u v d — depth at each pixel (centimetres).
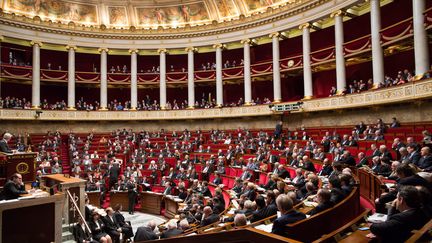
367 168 1040
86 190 1684
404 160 988
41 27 2717
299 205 711
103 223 1105
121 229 1155
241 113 2661
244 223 559
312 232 455
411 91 1547
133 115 2928
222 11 2881
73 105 2842
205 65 3186
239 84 3114
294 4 2388
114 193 1733
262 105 2545
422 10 1573
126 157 2244
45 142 2308
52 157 2067
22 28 2656
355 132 1641
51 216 809
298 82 2794
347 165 1129
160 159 2097
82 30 2869
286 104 2364
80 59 3148
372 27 1908
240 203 912
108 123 2944
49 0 2797
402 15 2034
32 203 770
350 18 2381
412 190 387
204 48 3156
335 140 1638
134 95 2989
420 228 371
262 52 2942
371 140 1480
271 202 705
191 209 1112
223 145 2198
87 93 3192
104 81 2944
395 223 371
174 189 1625
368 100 1831
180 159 2130
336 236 446
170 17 3045
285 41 2794
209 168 1752
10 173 993
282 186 866
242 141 2103
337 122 2153
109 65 3222
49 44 2830
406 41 1770
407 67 2031
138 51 3030
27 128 2661
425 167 856
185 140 2425
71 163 2103
